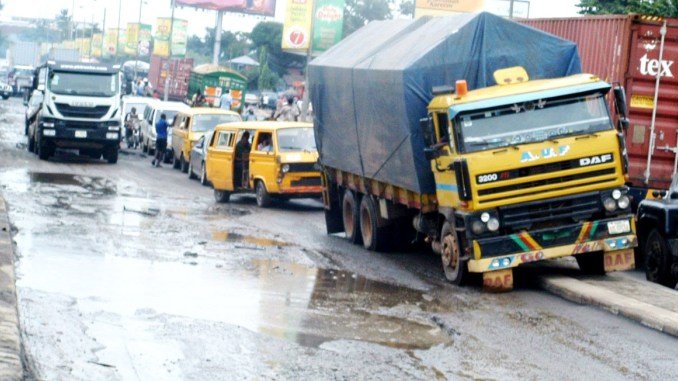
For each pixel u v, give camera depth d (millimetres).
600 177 17984
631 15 22609
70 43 167250
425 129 18500
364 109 22578
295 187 32125
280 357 12273
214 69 72062
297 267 19906
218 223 26875
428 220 20438
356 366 12000
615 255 18375
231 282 17500
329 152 25922
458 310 15875
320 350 12734
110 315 14062
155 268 18438
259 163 32562
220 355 12234
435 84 19703
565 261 20859
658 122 22719
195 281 17344
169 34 93625
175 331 13352
